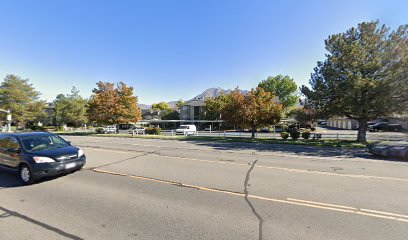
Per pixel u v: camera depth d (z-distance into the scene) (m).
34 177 6.68
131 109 33.62
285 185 6.46
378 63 17.12
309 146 16.95
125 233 3.81
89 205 5.04
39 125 55.41
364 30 18.70
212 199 5.36
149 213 4.59
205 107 54.44
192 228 3.96
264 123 22.50
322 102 19.89
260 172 8.08
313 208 4.81
